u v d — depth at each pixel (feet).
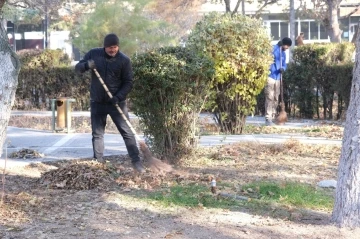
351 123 21.97
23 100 69.05
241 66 44.60
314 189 28.53
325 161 35.73
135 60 33.01
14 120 58.90
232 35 44.24
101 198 26.48
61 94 68.39
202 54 42.42
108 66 31.04
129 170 31.30
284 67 53.57
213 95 43.62
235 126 46.93
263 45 45.27
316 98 60.80
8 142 41.93
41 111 66.80
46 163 34.60
